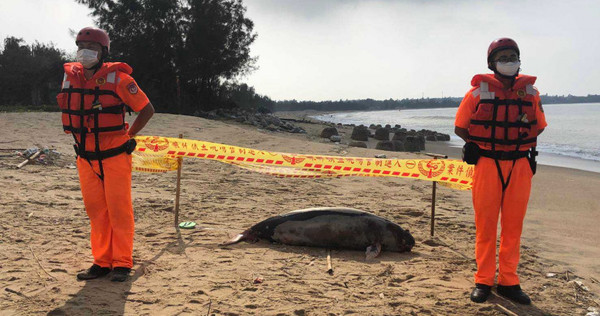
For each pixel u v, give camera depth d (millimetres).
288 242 6414
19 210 7516
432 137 38156
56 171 11297
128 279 4980
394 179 12766
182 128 21922
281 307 4441
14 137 15961
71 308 4262
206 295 4648
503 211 4746
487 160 4660
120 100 4828
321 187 11234
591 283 5445
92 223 5023
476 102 4680
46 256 5582
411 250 6488
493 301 4746
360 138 34625
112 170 4836
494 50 4594
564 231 7879
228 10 46781
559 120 80938
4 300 4375
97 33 4723
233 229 7125
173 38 43625
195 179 11516
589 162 22828
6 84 54281
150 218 7652
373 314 4363
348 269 5539
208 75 47469
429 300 4730
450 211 9219
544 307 4668
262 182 11531
